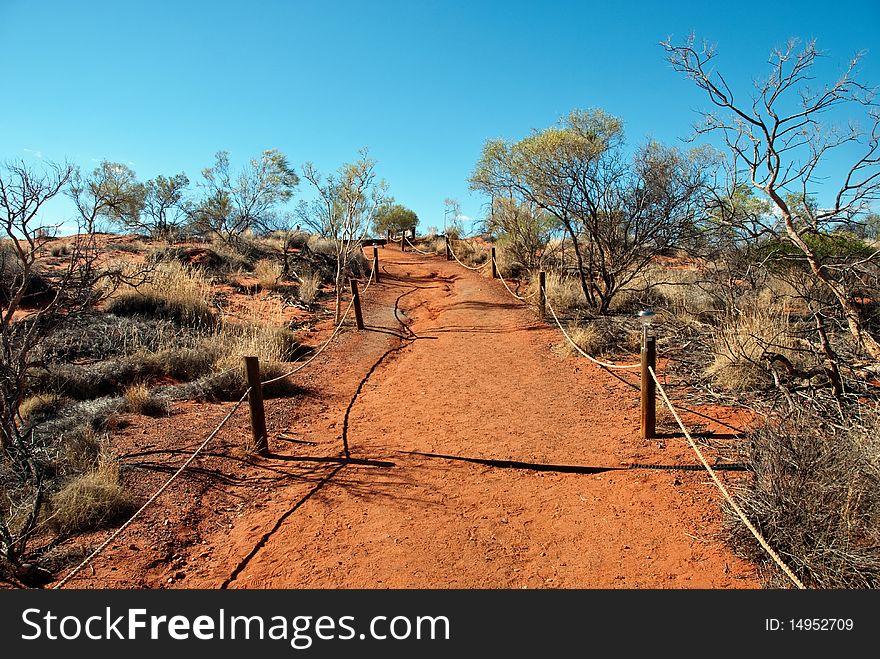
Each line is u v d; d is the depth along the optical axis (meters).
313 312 14.06
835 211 6.00
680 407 7.00
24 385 7.13
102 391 7.94
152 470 5.67
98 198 6.27
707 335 8.74
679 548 4.27
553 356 9.88
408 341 11.66
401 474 5.75
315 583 4.11
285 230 24.59
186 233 22.41
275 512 5.09
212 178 23.33
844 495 3.99
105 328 9.70
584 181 11.98
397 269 22.17
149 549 4.50
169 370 8.82
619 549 4.33
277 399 8.02
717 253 9.41
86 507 4.75
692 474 5.29
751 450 5.25
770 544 4.00
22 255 5.55
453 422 7.10
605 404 7.41
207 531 4.84
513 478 5.57
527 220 17.94
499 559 4.32
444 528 4.76
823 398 5.87
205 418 7.14
